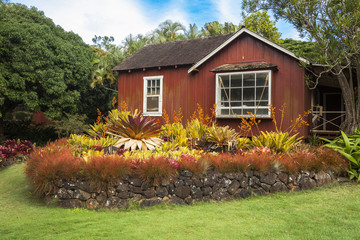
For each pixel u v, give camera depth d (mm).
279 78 11219
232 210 5762
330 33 9219
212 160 6730
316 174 7434
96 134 9859
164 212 5684
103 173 5891
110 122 9602
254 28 21359
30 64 16391
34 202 6477
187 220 5176
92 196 5969
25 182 8062
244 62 11891
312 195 6652
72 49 18984
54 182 6199
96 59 22984
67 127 16953
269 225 4879
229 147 8406
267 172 6941
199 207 6023
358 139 8523
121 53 25531
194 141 9086
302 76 10828
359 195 6414
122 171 5996
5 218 5555
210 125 12023
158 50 15766
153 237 4379
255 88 11188
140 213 5645
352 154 8047
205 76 12750
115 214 5594
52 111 17359
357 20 8961
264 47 11539
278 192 6922
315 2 9844
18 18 18906
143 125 8242
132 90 14508
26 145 11797
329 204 5934
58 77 17062
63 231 4734
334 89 14203
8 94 15711
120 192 5961
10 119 21531
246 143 8820
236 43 12109
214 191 6531
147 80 14258
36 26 17281
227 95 11672
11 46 16078
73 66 18375
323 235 4402
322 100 14430
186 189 6305
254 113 11180
